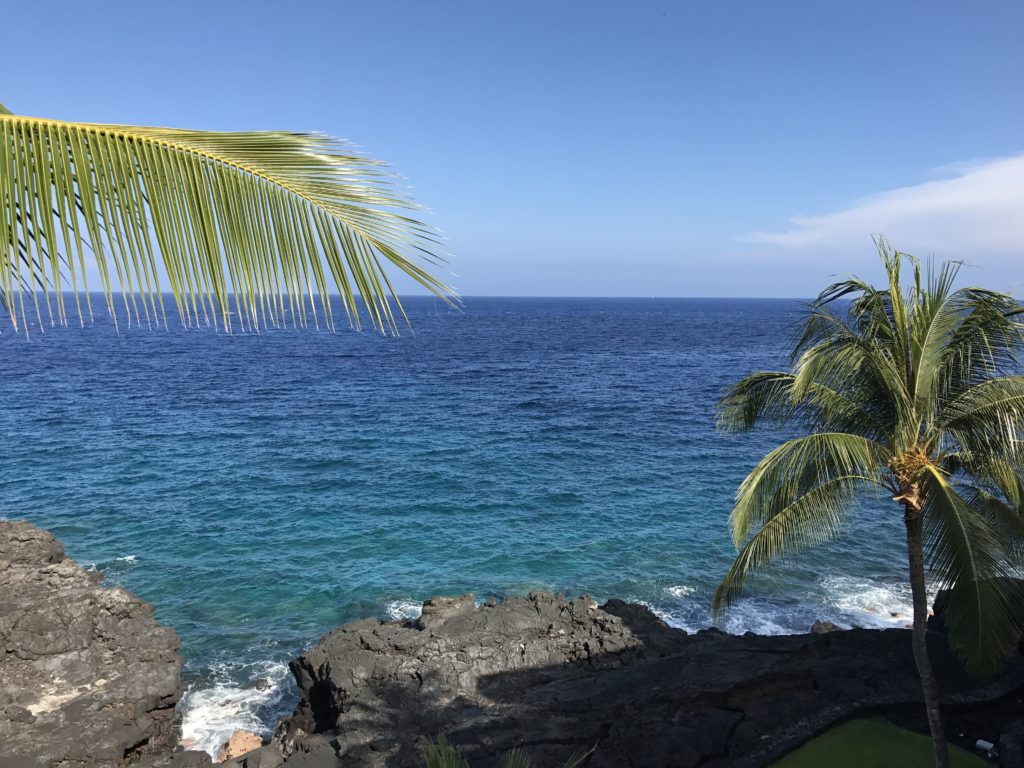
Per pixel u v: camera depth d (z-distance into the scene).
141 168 3.28
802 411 12.77
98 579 22.33
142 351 105.81
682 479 41.34
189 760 15.79
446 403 65.44
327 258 3.45
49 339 119.31
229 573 28.31
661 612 25.66
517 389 74.38
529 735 15.52
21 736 15.87
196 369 86.06
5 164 3.10
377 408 62.50
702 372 90.12
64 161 3.19
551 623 20.67
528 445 49.00
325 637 20.05
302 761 14.95
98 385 70.94
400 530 33.00
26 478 39.25
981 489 12.14
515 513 35.38
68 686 17.94
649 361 102.38
